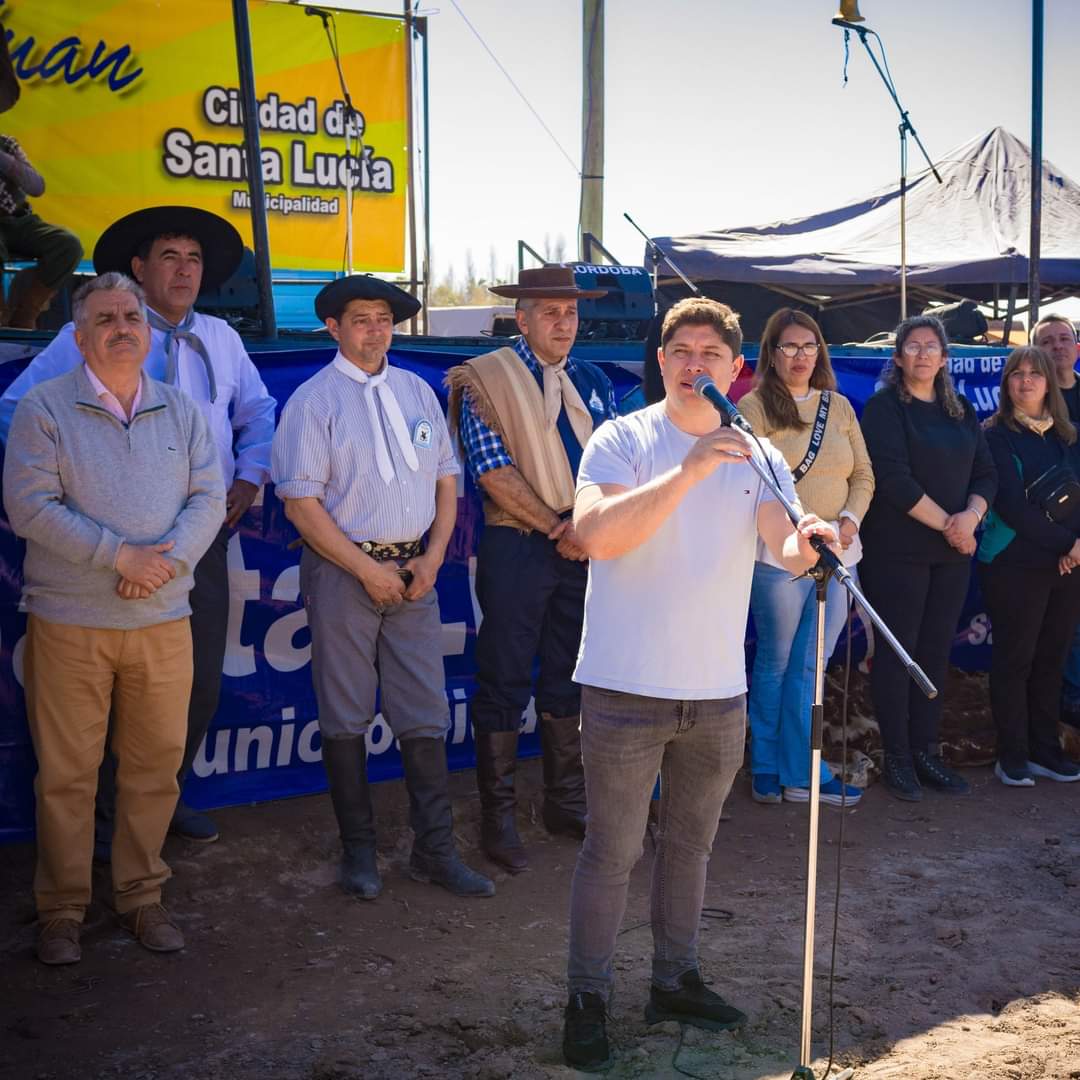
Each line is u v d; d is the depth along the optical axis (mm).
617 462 3270
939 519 5402
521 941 4102
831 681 6203
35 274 6039
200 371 4492
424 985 3781
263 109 9953
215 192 9875
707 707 3268
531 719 5688
